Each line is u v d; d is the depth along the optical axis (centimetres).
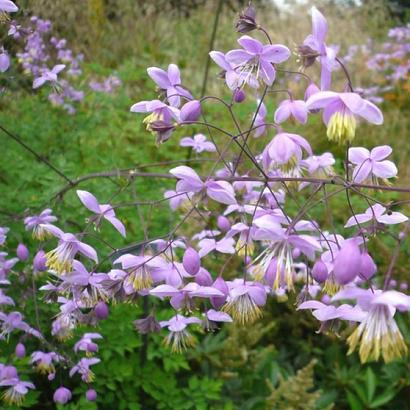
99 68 50
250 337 35
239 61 19
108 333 30
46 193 31
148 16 82
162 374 30
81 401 28
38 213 30
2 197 33
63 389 26
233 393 33
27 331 25
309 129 59
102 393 30
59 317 23
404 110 73
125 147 45
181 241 23
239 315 18
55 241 31
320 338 39
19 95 39
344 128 16
